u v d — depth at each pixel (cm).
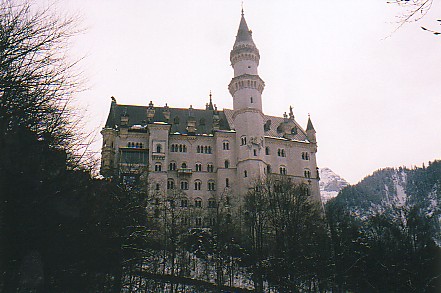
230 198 10512
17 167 1869
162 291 5300
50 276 2056
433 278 5838
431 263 6047
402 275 6028
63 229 2111
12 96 1852
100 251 2494
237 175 10950
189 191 10731
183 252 6744
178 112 12319
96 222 2477
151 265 5488
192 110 12419
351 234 6931
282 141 11888
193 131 11412
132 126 11281
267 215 7300
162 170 10388
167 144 10725
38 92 1927
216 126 11688
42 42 1934
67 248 2117
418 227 6756
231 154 11206
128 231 3244
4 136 1831
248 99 11512
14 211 1866
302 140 12212
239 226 8394
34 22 1961
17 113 1855
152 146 10544
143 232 3631
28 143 1922
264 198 7850
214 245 7100
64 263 2148
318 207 9025
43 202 1955
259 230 7094
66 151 2108
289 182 8650
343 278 6303
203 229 7938
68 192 2148
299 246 6272
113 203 3222
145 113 11925
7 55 1861
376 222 7112
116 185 3809
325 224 7562
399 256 6272
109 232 2745
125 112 11394
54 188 2030
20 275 1908
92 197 2461
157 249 5741
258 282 6391
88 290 2416
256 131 11175
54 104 2011
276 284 6009
